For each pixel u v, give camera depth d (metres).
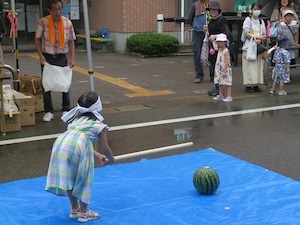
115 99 9.47
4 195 4.70
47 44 7.53
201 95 9.77
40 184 5.00
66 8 18.22
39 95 8.29
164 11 17.14
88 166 3.92
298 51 15.19
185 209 4.32
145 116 8.05
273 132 7.00
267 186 4.84
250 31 9.67
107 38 17.20
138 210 4.32
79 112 4.03
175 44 16.25
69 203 4.51
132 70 13.15
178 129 7.22
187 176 5.17
